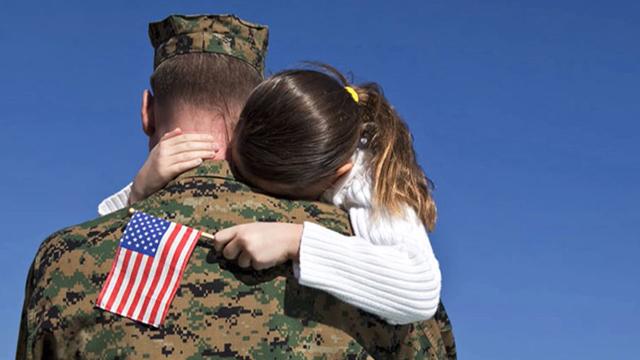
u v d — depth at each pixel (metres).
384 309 3.08
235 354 2.98
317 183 3.31
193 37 3.42
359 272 3.07
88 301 3.07
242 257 3.06
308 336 3.04
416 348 3.24
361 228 3.28
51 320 3.07
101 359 3.02
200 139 3.32
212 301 3.04
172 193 3.23
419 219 3.42
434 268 3.22
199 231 3.13
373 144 3.45
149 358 2.98
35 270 3.20
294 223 3.21
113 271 3.09
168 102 3.41
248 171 3.26
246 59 3.46
